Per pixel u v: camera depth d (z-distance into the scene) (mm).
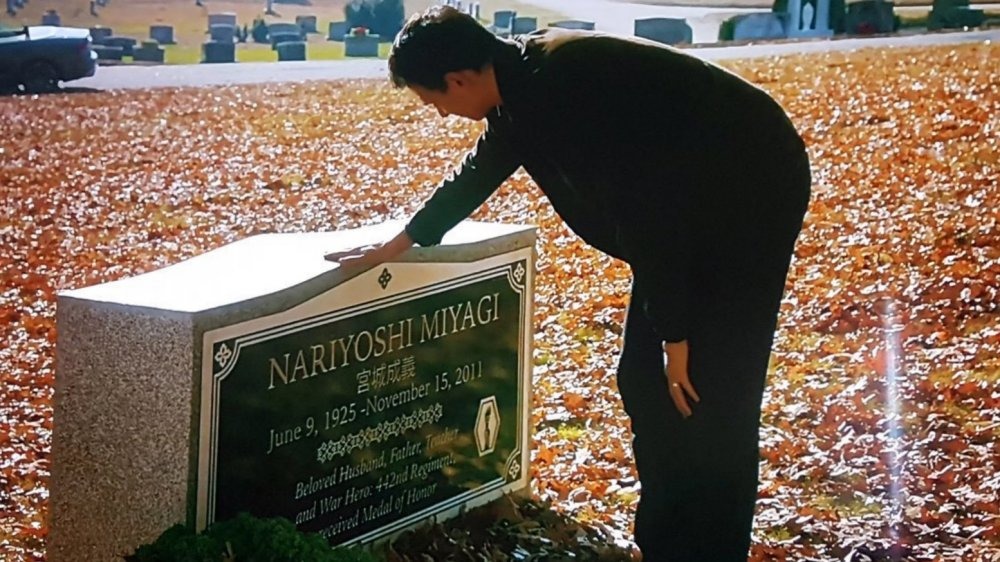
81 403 3643
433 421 4414
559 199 3736
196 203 9883
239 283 3748
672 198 3391
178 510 3516
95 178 10031
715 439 3689
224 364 3547
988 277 7570
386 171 10367
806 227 8547
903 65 10133
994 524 4703
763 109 3471
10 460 5547
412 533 4375
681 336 3484
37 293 8102
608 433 5750
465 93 3477
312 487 3928
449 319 4426
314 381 3879
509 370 4754
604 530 4641
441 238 3979
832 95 10406
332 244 4309
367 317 4055
